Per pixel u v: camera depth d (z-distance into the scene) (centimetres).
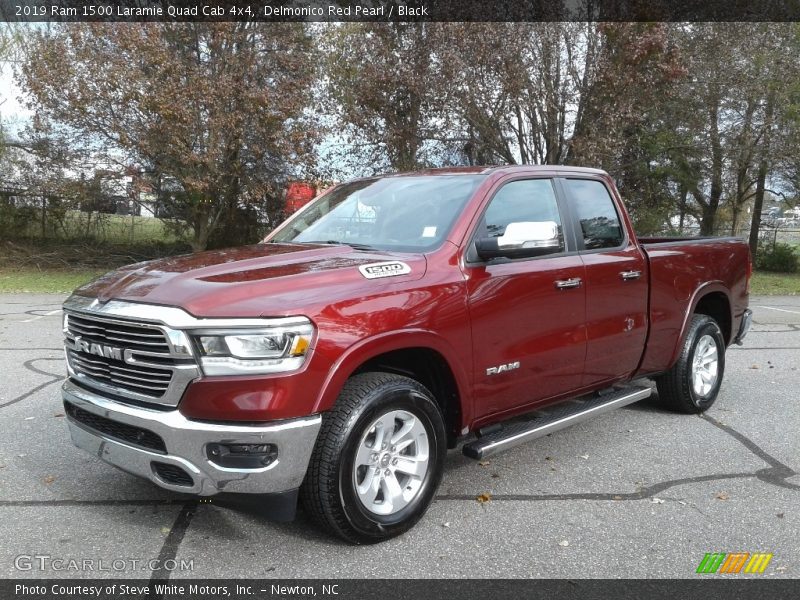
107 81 1623
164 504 396
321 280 337
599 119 1641
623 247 504
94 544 348
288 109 1734
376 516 344
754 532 370
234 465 308
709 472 458
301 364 311
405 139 1753
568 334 445
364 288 341
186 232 2239
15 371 726
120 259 2141
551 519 383
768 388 696
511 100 1634
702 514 392
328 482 324
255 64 1748
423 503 364
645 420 576
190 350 305
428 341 358
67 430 529
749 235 2505
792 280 2069
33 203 2114
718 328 601
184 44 1745
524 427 424
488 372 395
